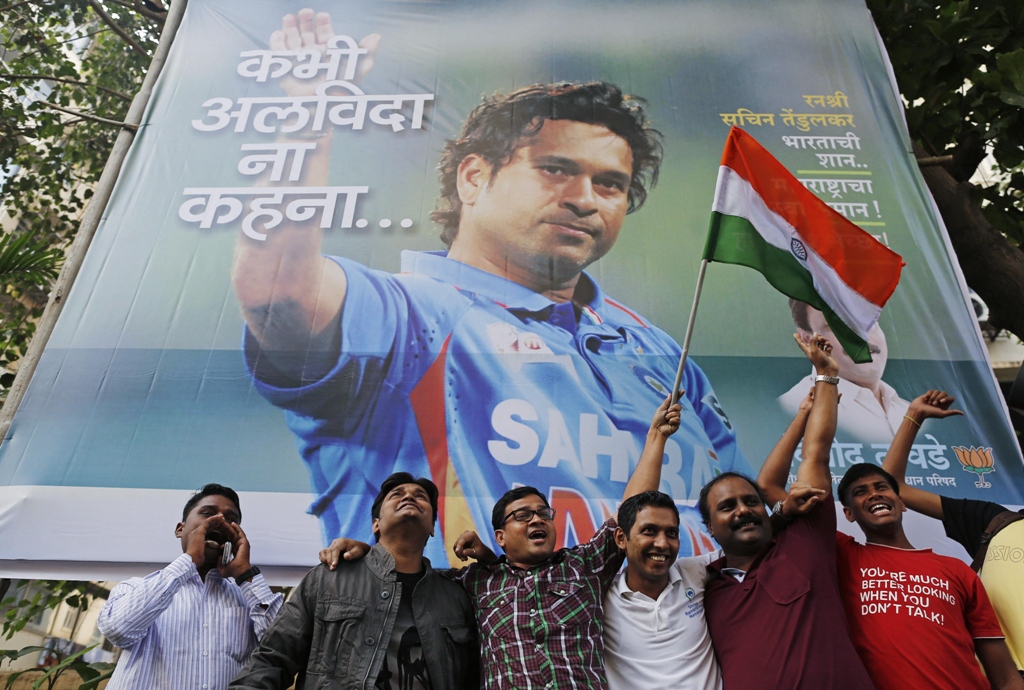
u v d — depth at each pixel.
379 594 2.67
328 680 2.50
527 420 4.51
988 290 6.16
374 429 4.50
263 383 4.67
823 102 5.67
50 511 4.27
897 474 3.85
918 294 4.90
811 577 2.72
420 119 5.69
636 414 4.54
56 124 8.91
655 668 2.65
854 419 4.52
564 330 4.81
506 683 2.54
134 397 4.64
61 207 9.10
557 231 5.17
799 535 2.87
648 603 2.77
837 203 5.25
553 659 2.56
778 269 3.62
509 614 2.68
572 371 4.67
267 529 4.21
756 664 2.57
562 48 5.95
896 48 6.71
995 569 3.20
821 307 3.65
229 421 4.55
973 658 2.72
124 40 9.48
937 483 4.30
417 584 2.73
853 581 2.93
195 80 5.95
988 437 4.43
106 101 9.60
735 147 3.77
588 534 4.19
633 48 5.94
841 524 4.21
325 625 2.60
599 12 6.11
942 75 6.53
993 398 4.54
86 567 4.16
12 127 8.68
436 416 4.54
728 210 3.64
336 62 5.99
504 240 5.15
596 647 2.64
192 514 3.21
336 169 5.50
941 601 2.79
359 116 5.73
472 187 5.37
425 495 2.93
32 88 8.91
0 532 4.20
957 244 6.13
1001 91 5.82
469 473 4.36
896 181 5.34
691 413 4.54
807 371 4.65
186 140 5.67
